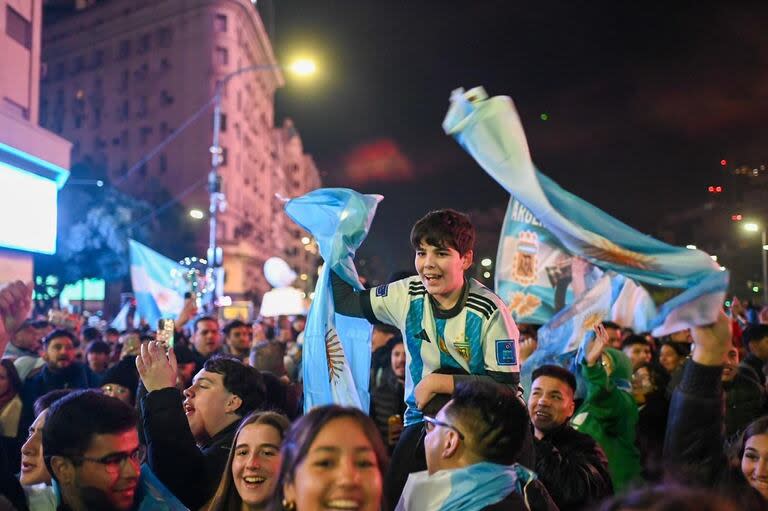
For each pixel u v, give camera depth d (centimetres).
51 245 1229
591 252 466
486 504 272
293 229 11406
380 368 737
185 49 6706
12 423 634
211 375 420
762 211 3148
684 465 306
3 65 1299
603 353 595
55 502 388
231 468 330
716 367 312
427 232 364
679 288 449
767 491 326
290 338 1397
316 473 213
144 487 355
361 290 411
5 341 374
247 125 7362
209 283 3033
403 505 293
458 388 298
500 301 375
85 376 809
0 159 1077
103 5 7169
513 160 442
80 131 7225
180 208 6512
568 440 436
